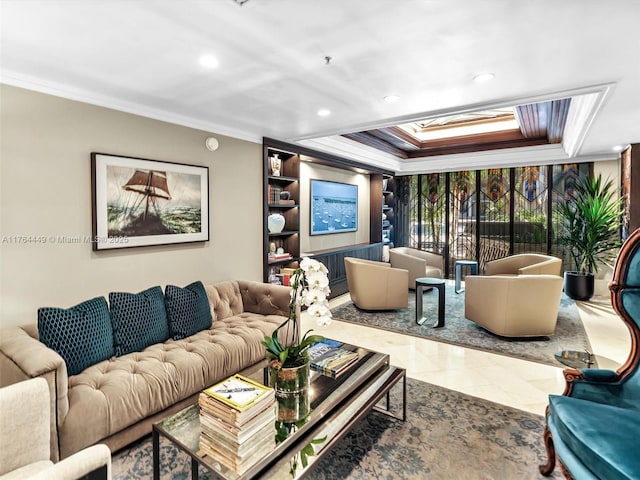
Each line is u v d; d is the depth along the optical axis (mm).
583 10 1582
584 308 4711
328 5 1548
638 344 1650
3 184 2223
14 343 1879
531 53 2023
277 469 1397
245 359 2537
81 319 2105
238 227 3883
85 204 2605
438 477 1720
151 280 3061
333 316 4480
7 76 2209
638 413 1472
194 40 1859
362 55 2043
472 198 6711
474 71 2279
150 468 1805
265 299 3271
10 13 1571
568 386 1696
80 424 1695
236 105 2986
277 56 2057
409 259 5672
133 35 1798
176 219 3217
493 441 1994
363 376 2057
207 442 1435
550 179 5980
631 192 4602
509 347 3396
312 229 5531
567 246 5871
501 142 5734
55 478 986
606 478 1201
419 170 6996
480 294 3775
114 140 2768
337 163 5492
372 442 1988
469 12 1605
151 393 1968
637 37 1831
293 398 1720
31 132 2330
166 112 3113
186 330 2693
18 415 1338
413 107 3057
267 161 4191
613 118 3318
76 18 1625
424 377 2793
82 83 2455
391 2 1524
